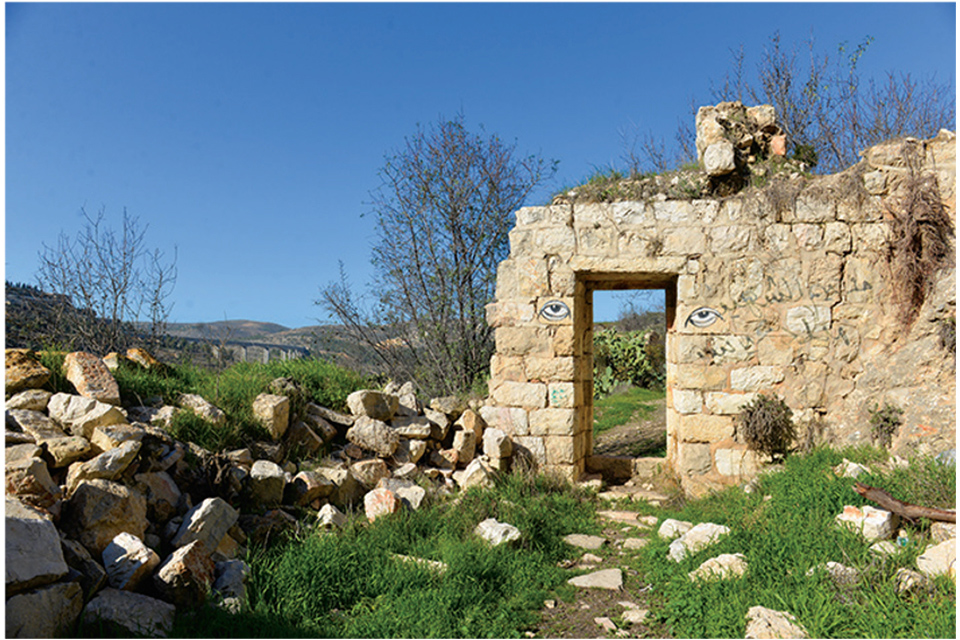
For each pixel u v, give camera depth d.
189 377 7.16
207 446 5.52
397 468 7.13
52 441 4.36
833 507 5.35
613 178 8.69
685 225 8.05
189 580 3.85
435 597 4.33
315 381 7.97
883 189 7.65
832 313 7.67
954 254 7.17
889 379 7.20
